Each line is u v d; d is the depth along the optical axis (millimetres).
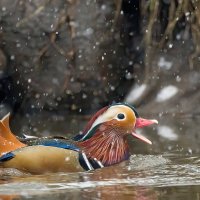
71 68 15539
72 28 15391
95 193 7977
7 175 9336
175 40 16125
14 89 15844
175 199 7559
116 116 10398
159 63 16031
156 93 15906
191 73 15938
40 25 15359
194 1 15828
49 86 15641
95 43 15531
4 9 15328
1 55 15461
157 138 12430
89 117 15461
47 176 9289
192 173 9250
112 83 15984
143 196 7754
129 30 16203
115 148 10320
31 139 10266
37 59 15477
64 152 9820
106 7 15656
